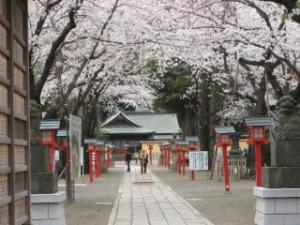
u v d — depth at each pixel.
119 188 26.02
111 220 13.73
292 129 11.50
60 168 29.50
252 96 31.14
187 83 39.25
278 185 11.26
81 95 28.55
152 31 19.83
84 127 38.28
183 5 19.38
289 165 11.37
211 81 32.00
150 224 12.99
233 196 19.97
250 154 30.44
